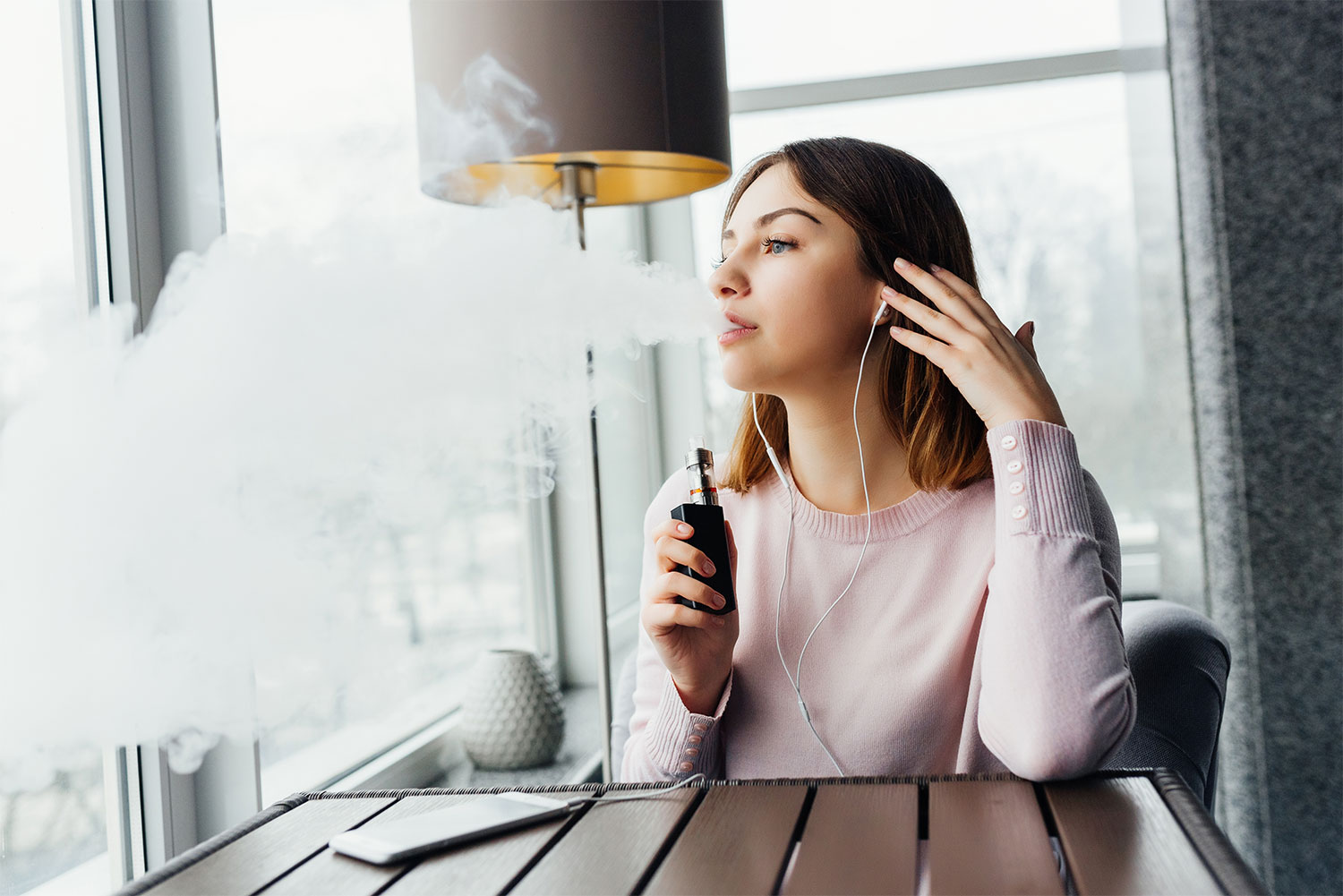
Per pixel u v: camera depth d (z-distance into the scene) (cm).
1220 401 131
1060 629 82
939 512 105
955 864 62
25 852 100
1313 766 128
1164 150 144
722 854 65
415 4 123
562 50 116
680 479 122
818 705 102
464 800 82
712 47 127
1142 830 66
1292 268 128
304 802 84
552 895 60
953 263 109
